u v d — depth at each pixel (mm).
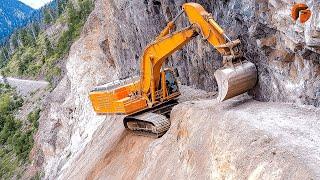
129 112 22375
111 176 23422
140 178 20469
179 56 25391
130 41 33781
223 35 17156
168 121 21234
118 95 22984
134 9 29703
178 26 23594
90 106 46562
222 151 14914
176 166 18359
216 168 15141
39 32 161375
